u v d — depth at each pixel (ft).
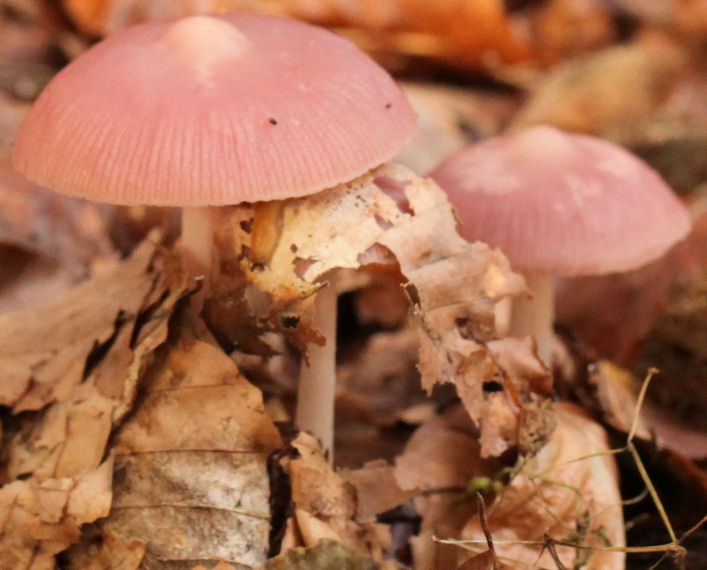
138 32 0.83
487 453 0.84
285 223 0.82
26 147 0.80
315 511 0.83
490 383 0.85
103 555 0.81
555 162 0.87
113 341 0.85
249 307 0.83
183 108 0.78
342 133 0.80
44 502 0.81
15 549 0.81
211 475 0.82
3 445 0.85
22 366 0.86
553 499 0.84
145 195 0.78
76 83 0.80
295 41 0.82
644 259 0.86
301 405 0.86
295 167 0.78
